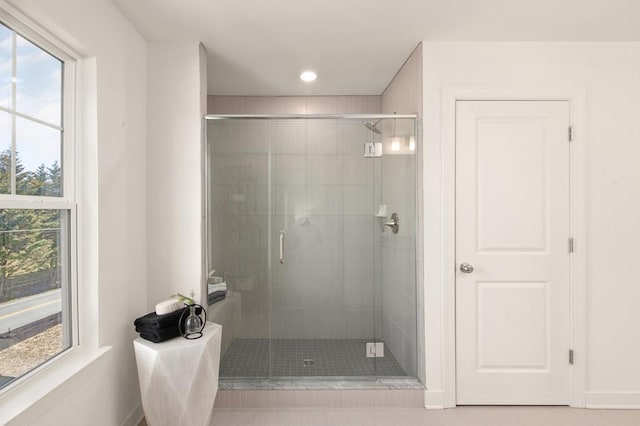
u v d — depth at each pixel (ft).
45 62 4.99
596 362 7.52
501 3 6.21
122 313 6.39
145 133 7.36
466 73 7.60
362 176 7.97
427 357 7.50
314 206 7.98
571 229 7.54
